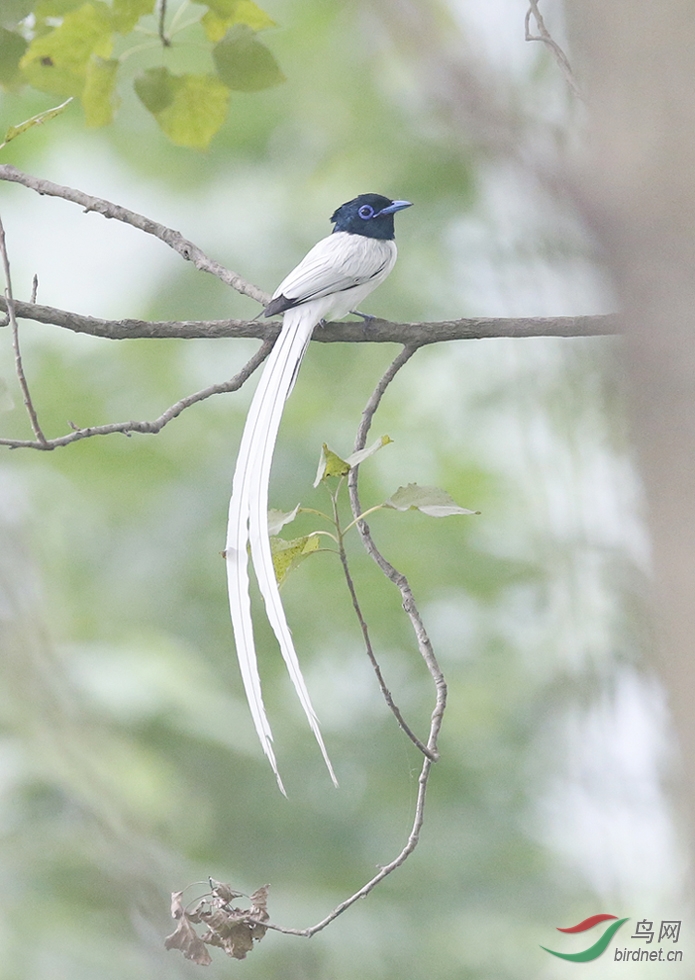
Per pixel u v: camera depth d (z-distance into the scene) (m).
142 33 7.52
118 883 9.44
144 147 16.66
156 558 15.05
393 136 14.68
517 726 13.65
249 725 12.68
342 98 15.12
